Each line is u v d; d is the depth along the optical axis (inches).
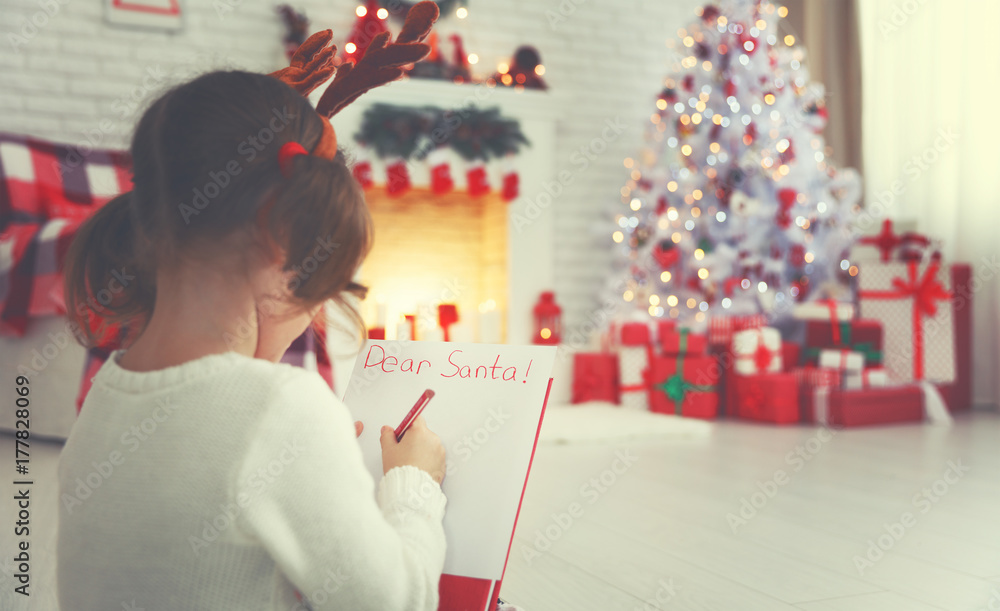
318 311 26.8
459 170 151.9
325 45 28.9
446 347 32.9
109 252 25.8
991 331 153.6
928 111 160.2
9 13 134.0
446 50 159.5
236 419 21.7
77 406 94.4
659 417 134.0
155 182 22.8
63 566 23.7
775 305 154.3
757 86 154.3
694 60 157.2
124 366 24.5
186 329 23.3
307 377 23.1
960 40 156.4
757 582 55.8
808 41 176.1
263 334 24.8
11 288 101.4
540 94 158.2
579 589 54.4
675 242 152.7
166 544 21.7
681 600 52.3
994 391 152.9
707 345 148.5
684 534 68.3
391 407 31.6
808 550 63.5
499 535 28.1
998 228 151.2
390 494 26.9
